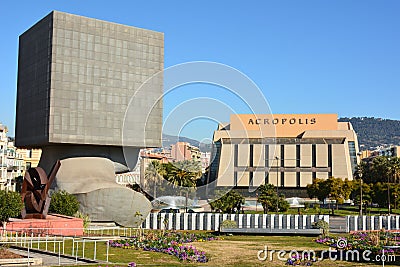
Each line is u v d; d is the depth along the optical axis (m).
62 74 51.00
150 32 56.41
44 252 22.98
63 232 33.84
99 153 52.59
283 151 119.81
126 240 27.98
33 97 53.34
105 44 53.66
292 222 39.66
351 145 121.44
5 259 18.75
